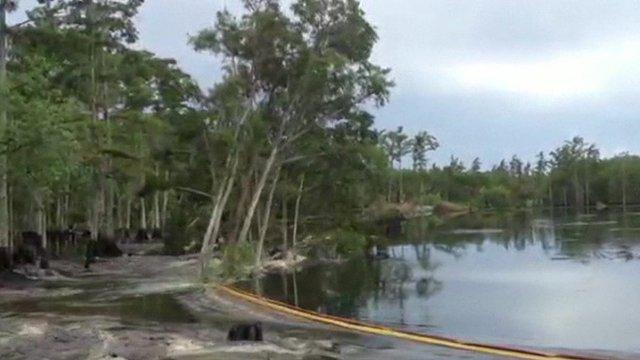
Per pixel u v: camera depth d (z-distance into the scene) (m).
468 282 27.34
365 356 12.13
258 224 36.94
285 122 33.62
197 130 32.72
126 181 44.75
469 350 12.82
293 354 12.26
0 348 12.88
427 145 124.19
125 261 36.31
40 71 29.75
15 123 26.39
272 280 29.12
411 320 18.61
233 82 31.95
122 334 14.26
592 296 22.66
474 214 110.81
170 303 20.14
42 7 31.97
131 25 40.09
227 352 12.38
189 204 42.44
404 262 36.56
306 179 38.69
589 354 12.98
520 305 21.19
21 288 24.11
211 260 30.75
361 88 34.06
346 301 22.66
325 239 37.78
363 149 36.34
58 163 28.00
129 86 41.66
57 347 12.93
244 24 32.34
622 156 138.12
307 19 33.28
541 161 148.50
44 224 43.56
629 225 63.00
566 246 42.53
